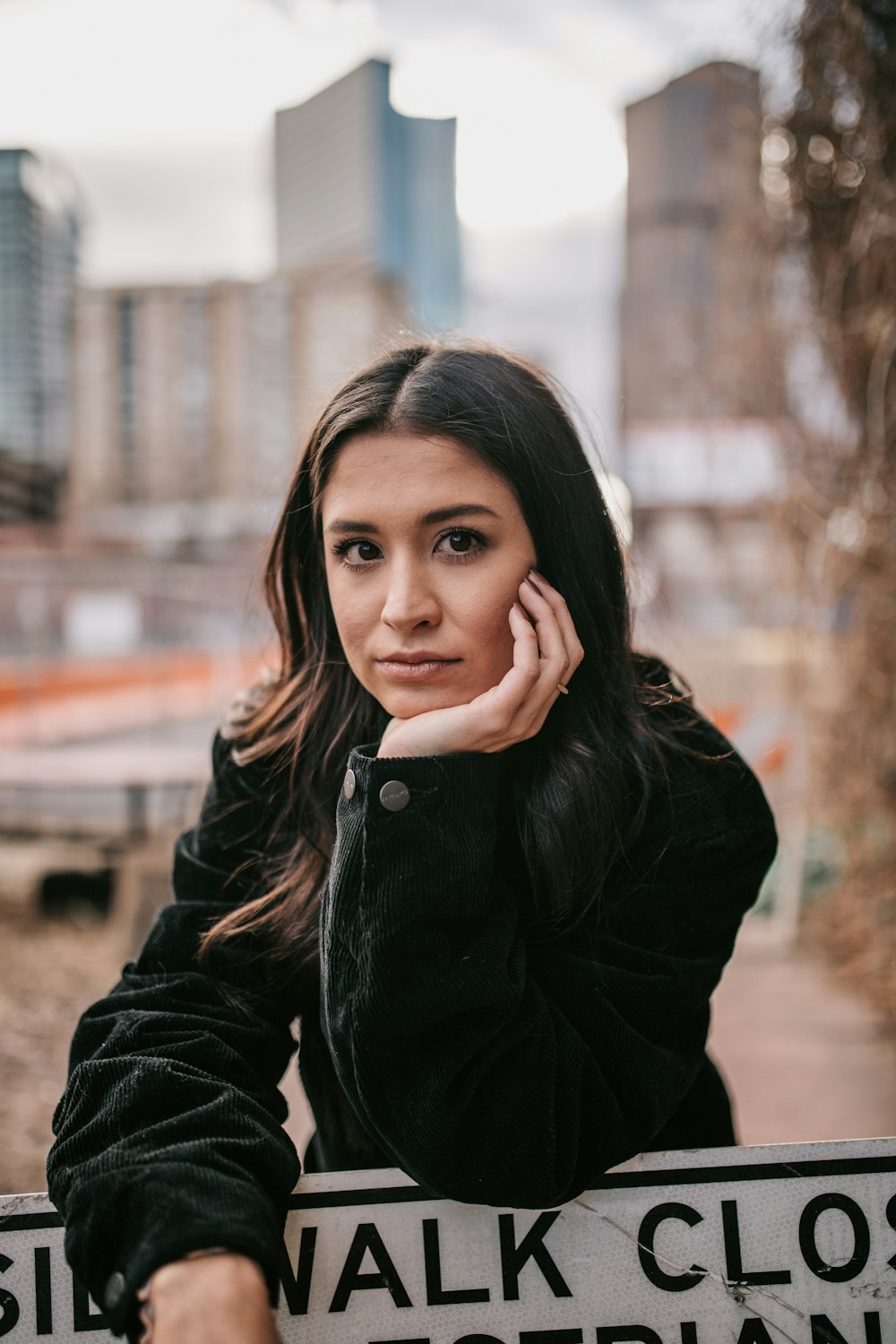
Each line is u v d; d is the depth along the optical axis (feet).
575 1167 3.01
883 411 13.38
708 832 3.47
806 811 15.97
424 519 3.13
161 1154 2.67
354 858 3.00
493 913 3.09
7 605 28.37
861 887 15.19
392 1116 2.91
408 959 2.89
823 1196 3.17
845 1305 3.13
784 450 15.56
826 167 13.55
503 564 3.20
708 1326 3.11
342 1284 3.07
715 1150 3.18
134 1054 3.09
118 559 28.30
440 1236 3.10
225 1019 3.32
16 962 16.07
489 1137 2.89
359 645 3.26
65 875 18.99
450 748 3.07
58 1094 11.36
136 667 31.81
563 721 3.52
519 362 3.68
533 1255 3.11
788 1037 11.98
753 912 15.84
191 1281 2.38
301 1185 3.09
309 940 3.51
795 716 16.25
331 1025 3.01
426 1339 3.07
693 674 13.00
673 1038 3.38
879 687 14.73
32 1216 3.06
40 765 22.33
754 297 16.11
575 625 3.49
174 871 3.90
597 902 3.33
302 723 3.72
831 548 14.83
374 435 3.17
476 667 3.20
